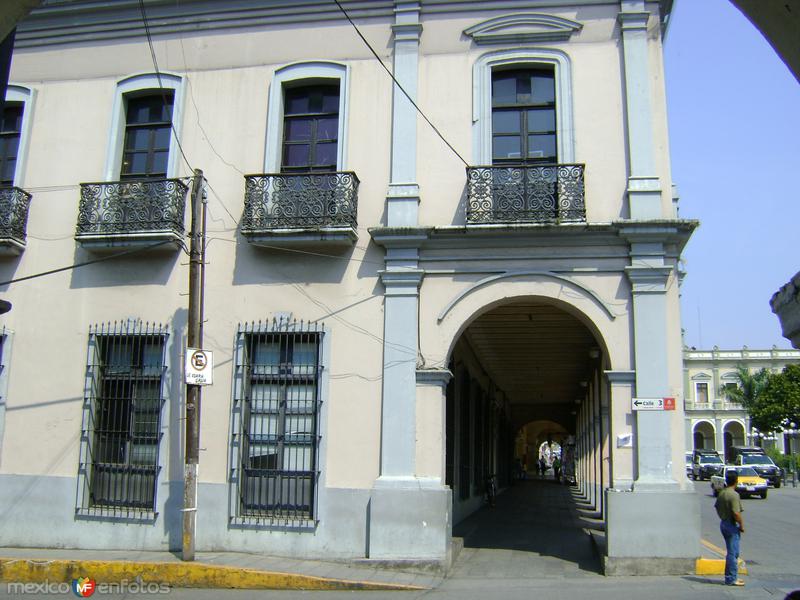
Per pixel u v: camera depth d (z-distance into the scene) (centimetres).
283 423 1100
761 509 2278
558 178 1076
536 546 1260
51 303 1200
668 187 1078
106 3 1267
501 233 1077
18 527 1129
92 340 1169
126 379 1160
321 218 1104
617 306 1052
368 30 1197
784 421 5103
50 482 1137
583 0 1151
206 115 1215
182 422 1121
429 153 1138
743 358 7275
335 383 1089
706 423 7294
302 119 1211
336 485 1058
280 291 1131
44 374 1177
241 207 1171
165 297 1166
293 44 1213
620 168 1095
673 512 982
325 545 1042
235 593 893
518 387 2753
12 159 1287
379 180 1143
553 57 1147
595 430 1950
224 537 1067
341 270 1122
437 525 1016
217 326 1136
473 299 1081
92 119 1256
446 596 858
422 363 1075
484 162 1126
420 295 1096
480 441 2062
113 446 1145
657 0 1141
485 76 1156
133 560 984
